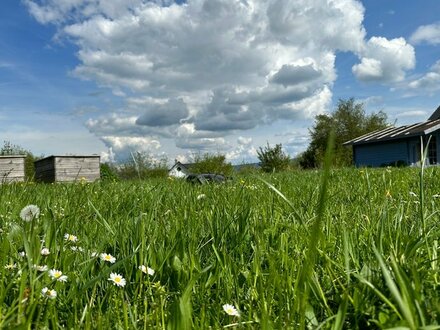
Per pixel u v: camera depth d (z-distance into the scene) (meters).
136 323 1.50
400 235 2.18
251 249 2.49
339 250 2.15
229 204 3.47
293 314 1.32
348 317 1.49
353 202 4.15
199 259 2.18
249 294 1.78
